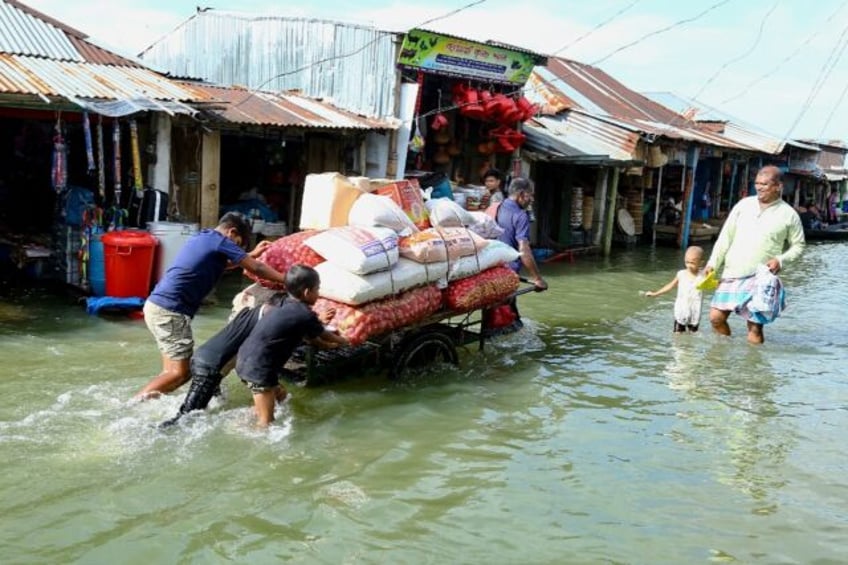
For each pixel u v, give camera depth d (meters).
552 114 20.61
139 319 9.02
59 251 10.38
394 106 14.41
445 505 4.87
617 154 19.53
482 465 5.49
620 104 24.11
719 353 8.84
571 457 5.71
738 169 29.27
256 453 5.42
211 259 6.34
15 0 12.25
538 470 5.46
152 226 9.54
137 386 6.58
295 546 4.30
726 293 9.28
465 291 7.43
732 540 4.60
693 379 7.79
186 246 6.43
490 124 16.72
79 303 9.60
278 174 14.50
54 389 6.44
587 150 18.62
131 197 10.38
